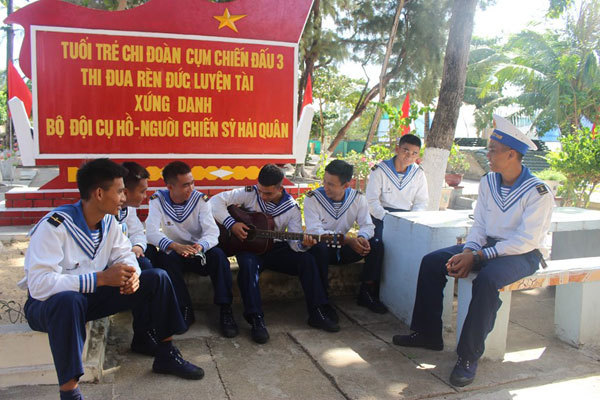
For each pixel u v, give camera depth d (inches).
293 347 139.6
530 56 649.0
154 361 122.3
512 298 185.0
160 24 226.4
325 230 162.4
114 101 226.2
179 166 148.9
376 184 185.2
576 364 134.0
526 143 128.3
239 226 153.4
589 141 333.7
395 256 163.5
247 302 143.6
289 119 247.0
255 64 239.1
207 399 111.1
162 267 146.1
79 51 220.2
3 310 140.9
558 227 167.3
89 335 118.3
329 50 598.2
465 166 464.4
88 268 108.6
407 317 157.4
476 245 135.9
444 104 235.3
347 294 182.9
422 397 114.3
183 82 231.9
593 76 605.3
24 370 110.2
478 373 127.0
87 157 227.5
